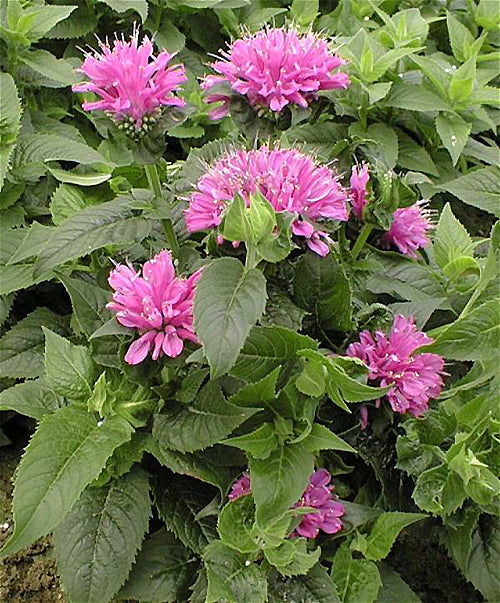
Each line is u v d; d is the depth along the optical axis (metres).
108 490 0.48
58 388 0.48
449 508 0.48
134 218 0.51
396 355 0.49
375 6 0.77
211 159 0.57
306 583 0.48
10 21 0.64
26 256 0.53
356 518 0.49
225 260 0.44
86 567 0.47
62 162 0.67
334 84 0.51
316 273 0.49
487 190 0.61
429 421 0.49
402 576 0.54
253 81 0.50
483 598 0.54
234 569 0.47
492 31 0.82
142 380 0.46
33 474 0.44
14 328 0.57
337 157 0.57
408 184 0.53
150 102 0.48
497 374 0.47
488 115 0.75
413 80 0.72
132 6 0.70
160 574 0.49
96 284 0.56
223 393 0.49
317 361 0.45
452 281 0.57
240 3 0.78
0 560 0.52
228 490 0.48
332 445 0.46
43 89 0.71
